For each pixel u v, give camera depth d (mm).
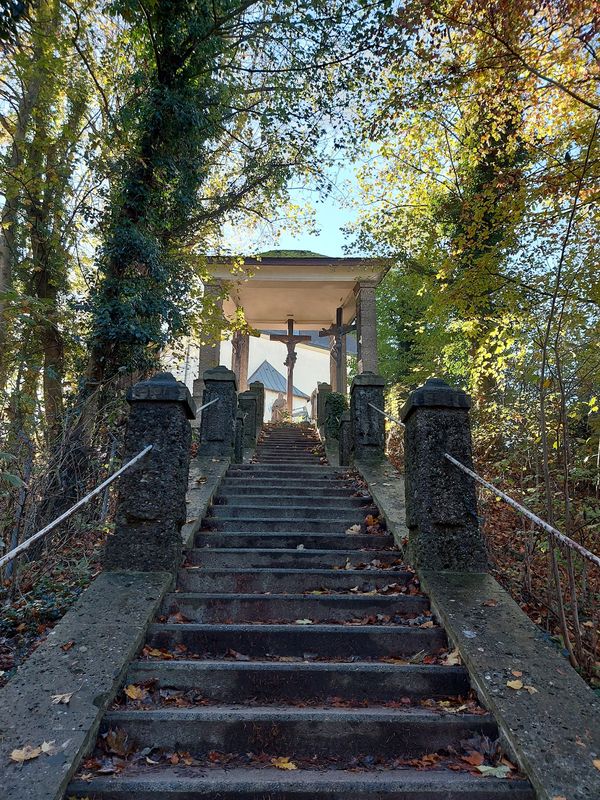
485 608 3729
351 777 2445
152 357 9562
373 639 3641
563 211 5895
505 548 5863
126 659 3129
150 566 4199
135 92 9805
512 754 2545
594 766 2361
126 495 4301
